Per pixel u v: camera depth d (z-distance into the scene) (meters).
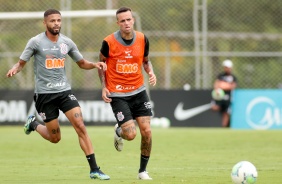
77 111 32.69
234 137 60.75
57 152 48.62
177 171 36.22
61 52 32.75
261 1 95.19
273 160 42.31
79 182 31.22
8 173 35.75
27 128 36.25
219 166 38.88
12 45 87.06
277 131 68.25
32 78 81.69
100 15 75.88
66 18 80.75
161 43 89.44
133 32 32.81
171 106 74.62
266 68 94.25
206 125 74.44
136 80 32.97
